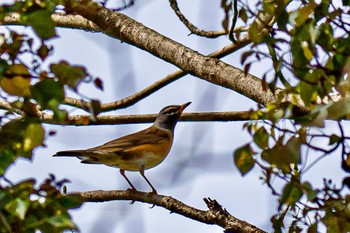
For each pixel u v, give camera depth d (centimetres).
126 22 1290
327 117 797
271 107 944
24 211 852
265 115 906
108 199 1288
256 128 927
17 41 920
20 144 901
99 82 891
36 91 870
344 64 871
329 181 912
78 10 1262
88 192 1291
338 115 793
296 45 870
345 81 838
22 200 859
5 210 882
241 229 1177
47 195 881
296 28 870
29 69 908
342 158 914
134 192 1285
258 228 1173
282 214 952
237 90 1175
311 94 902
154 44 1261
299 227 958
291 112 868
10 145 893
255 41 923
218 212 1198
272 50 918
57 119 880
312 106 933
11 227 870
